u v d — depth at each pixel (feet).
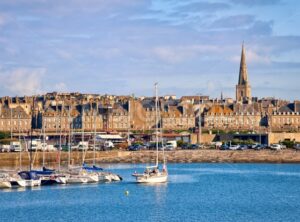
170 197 493.77
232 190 540.52
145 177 586.04
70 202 465.47
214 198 488.85
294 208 438.40
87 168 620.90
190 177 650.02
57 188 543.80
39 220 393.50
